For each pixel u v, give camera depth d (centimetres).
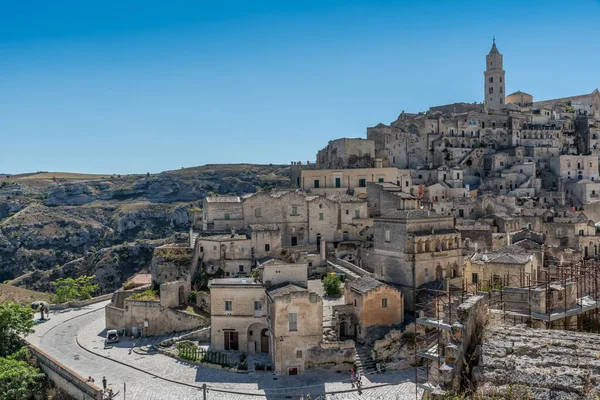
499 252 8812
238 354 7412
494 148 18775
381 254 8675
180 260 9912
